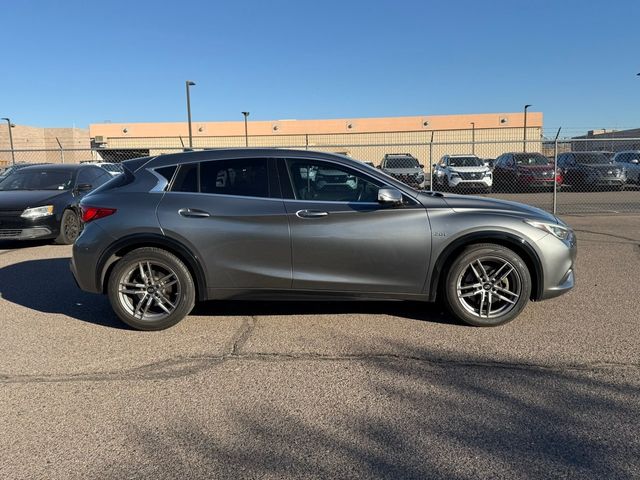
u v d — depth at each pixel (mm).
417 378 3867
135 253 4879
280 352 4395
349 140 45344
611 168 19172
